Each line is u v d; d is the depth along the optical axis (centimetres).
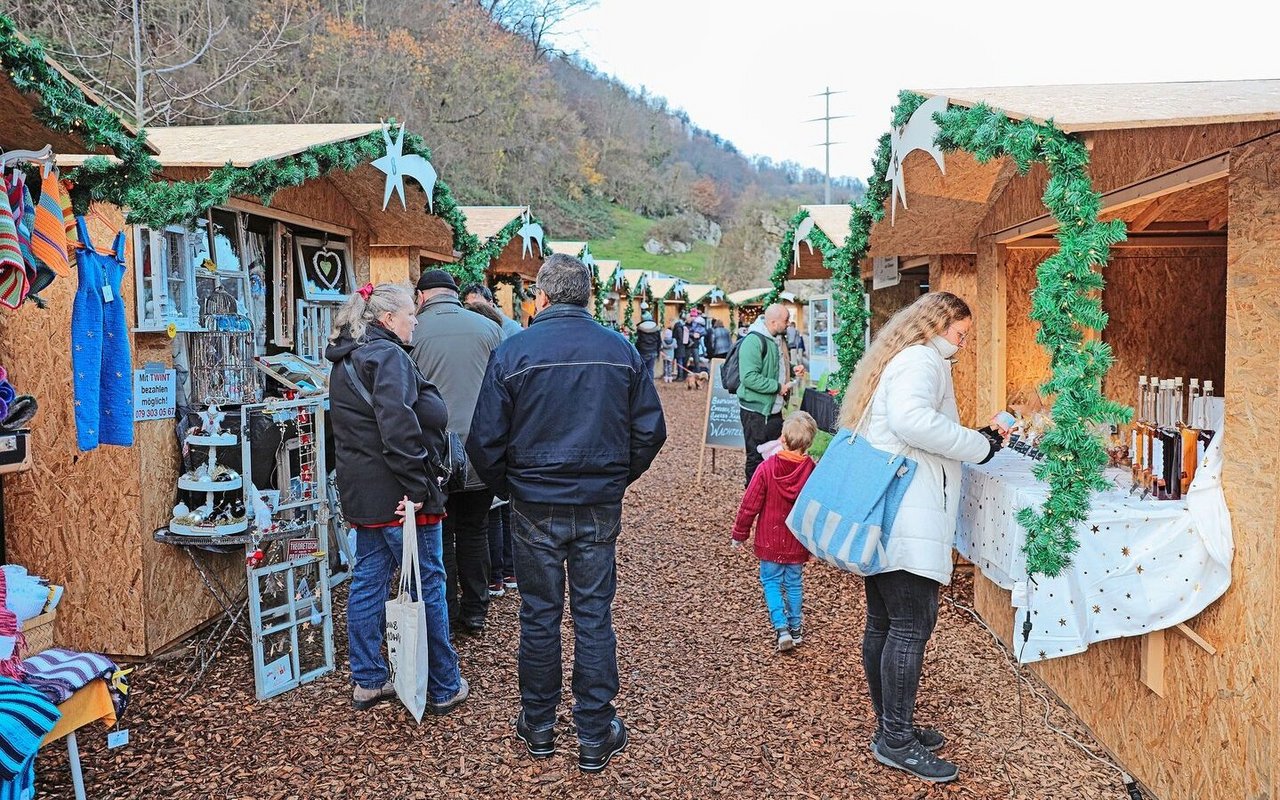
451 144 2886
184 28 1470
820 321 1762
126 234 397
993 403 489
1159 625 288
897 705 316
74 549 412
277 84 1750
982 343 505
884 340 322
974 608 486
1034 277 535
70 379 406
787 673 409
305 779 310
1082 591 295
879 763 325
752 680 402
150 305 407
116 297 337
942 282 583
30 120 291
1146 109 264
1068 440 275
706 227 7012
